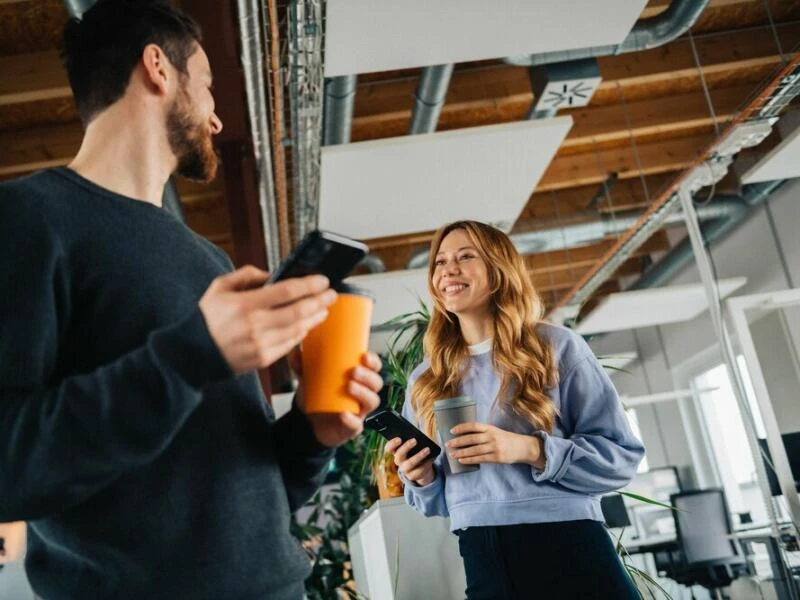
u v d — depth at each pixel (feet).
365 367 2.89
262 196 15.46
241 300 2.20
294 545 3.09
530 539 5.38
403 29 11.97
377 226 18.33
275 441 3.27
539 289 31.78
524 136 15.08
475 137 14.89
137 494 2.68
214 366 2.19
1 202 2.66
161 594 2.63
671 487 25.35
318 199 16.44
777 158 17.70
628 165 21.65
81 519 2.65
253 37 10.39
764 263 23.80
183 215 15.81
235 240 15.46
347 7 11.25
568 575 5.27
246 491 2.88
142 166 3.20
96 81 3.27
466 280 6.15
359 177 15.78
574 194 23.75
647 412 32.81
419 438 5.74
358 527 10.14
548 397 5.78
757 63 17.42
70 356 2.70
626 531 23.70
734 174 23.16
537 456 5.43
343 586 13.17
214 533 2.74
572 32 12.60
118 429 2.20
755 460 14.66
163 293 2.88
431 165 15.69
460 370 6.21
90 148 3.20
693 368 30.07
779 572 16.49
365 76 17.08
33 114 15.76
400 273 20.88
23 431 2.26
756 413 25.94
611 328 27.53
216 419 2.90
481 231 6.34
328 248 2.45
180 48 3.41
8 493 2.28
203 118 3.46
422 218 18.19
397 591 7.55
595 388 5.81
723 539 20.72
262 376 16.30
